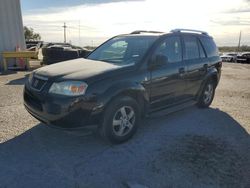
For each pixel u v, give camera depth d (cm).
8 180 319
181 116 584
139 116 450
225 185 322
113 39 564
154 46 476
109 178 330
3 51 1314
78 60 505
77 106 371
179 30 563
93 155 388
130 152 400
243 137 471
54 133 462
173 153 399
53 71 418
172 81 507
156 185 318
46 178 326
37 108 402
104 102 386
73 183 318
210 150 412
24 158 374
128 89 412
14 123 506
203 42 623
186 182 326
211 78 646
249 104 720
